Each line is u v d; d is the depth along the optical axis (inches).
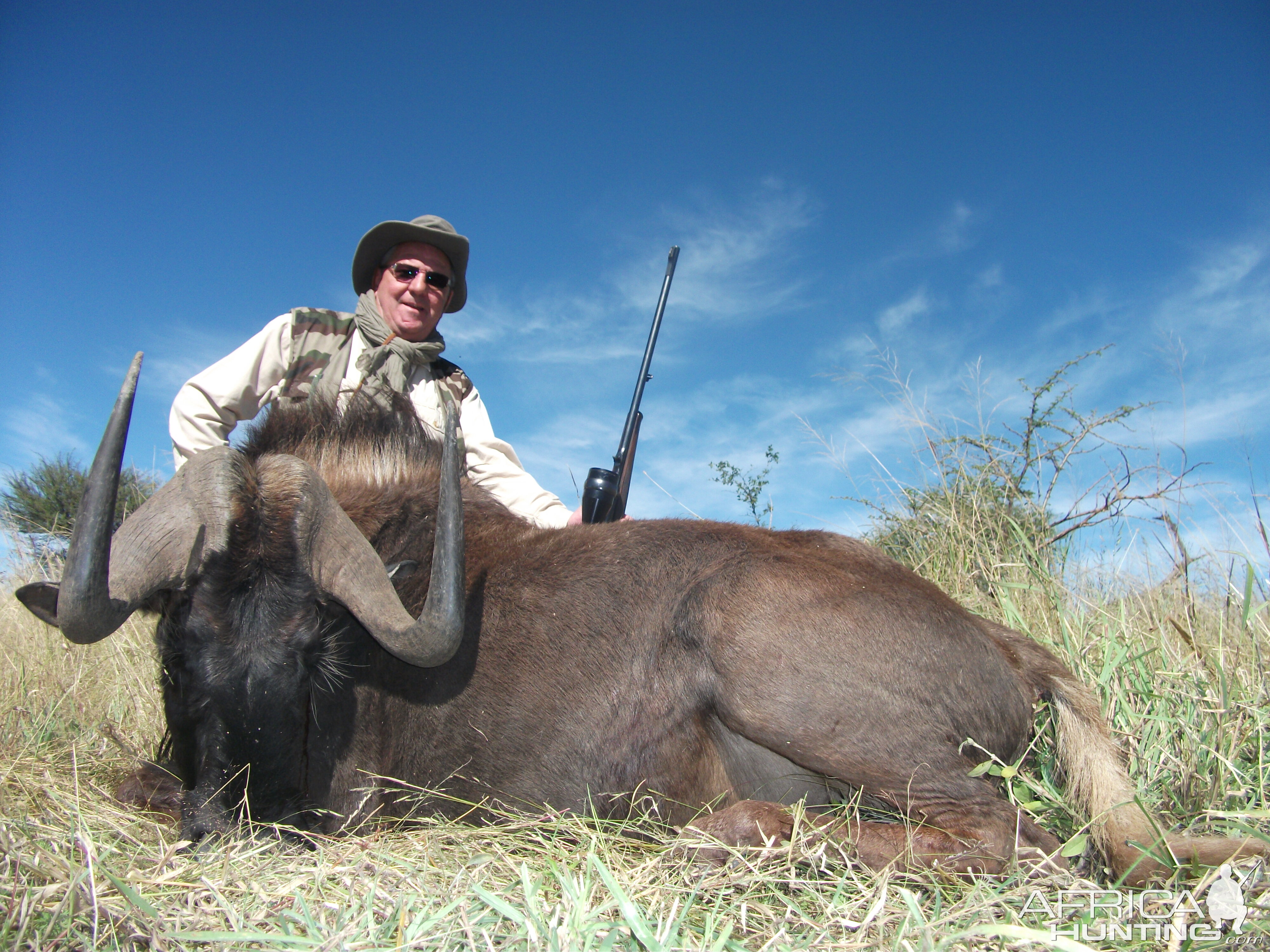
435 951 44.0
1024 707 63.2
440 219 90.7
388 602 56.5
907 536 114.7
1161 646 76.4
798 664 59.6
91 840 50.9
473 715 61.6
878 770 58.7
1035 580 94.2
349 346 86.7
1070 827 59.8
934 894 51.8
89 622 50.1
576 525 69.1
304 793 57.7
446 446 54.7
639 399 104.5
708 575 62.9
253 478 58.0
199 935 44.0
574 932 44.2
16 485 174.7
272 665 55.3
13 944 42.7
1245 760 63.4
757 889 51.8
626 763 61.4
